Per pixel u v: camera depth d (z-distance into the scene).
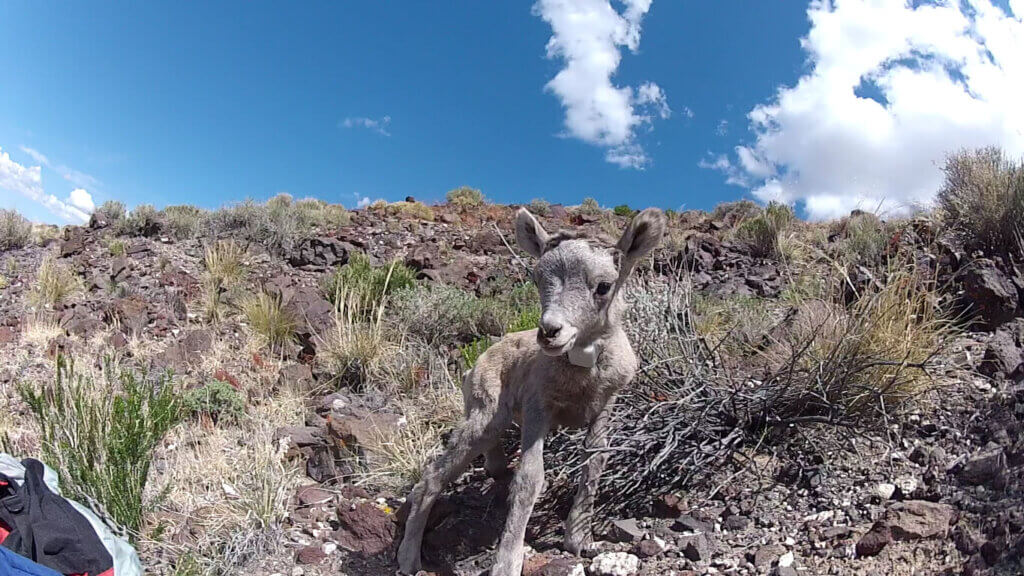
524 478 0.93
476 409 1.06
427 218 3.99
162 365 1.77
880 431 1.13
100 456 1.08
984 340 1.38
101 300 2.29
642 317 1.38
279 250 2.99
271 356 1.91
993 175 1.86
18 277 2.68
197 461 1.28
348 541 1.07
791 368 1.15
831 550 0.90
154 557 1.02
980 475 0.94
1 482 0.90
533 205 4.58
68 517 0.88
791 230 2.71
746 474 1.11
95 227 3.47
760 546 0.94
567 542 1.00
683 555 0.95
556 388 0.97
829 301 1.44
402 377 1.71
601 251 0.89
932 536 0.85
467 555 1.04
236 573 1.00
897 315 1.29
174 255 2.87
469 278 2.51
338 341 1.84
